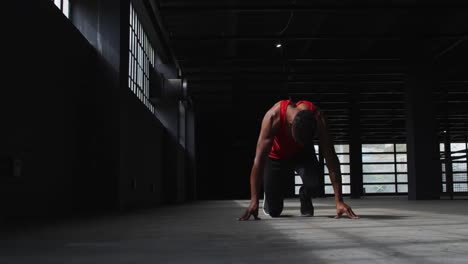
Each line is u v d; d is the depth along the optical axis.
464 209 6.07
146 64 10.54
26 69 4.26
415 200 12.07
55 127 5.02
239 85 15.20
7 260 1.86
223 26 10.09
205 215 5.15
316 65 12.55
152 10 8.89
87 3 6.48
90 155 6.26
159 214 5.36
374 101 17.14
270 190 4.39
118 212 5.79
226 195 25.25
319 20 9.60
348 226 3.30
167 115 13.16
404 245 2.22
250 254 1.97
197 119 21.59
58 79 5.11
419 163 12.20
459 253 1.96
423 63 12.34
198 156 25.28
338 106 18.23
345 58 11.59
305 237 2.61
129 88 7.66
